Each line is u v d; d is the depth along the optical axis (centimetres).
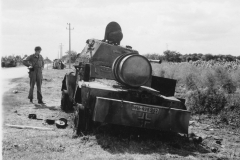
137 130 655
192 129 764
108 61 755
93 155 480
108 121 543
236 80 1197
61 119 703
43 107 959
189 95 1044
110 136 595
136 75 616
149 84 750
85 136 578
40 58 1042
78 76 791
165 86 773
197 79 1284
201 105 986
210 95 1001
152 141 598
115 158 467
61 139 568
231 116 877
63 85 969
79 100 645
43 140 551
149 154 507
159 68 1822
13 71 3006
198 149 577
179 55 3962
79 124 594
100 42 781
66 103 914
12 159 443
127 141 577
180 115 575
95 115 538
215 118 904
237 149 600
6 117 750
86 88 589
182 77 1589
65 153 484
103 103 541
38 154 471
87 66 725
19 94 1206
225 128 796
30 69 1021
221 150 586
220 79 1192
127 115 552
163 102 614
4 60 4134
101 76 733
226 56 3766
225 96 1013
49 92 1372
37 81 1034
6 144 518
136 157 482
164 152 531
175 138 638
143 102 601
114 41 832
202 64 2156
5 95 1146
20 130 631
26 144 522
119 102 548
